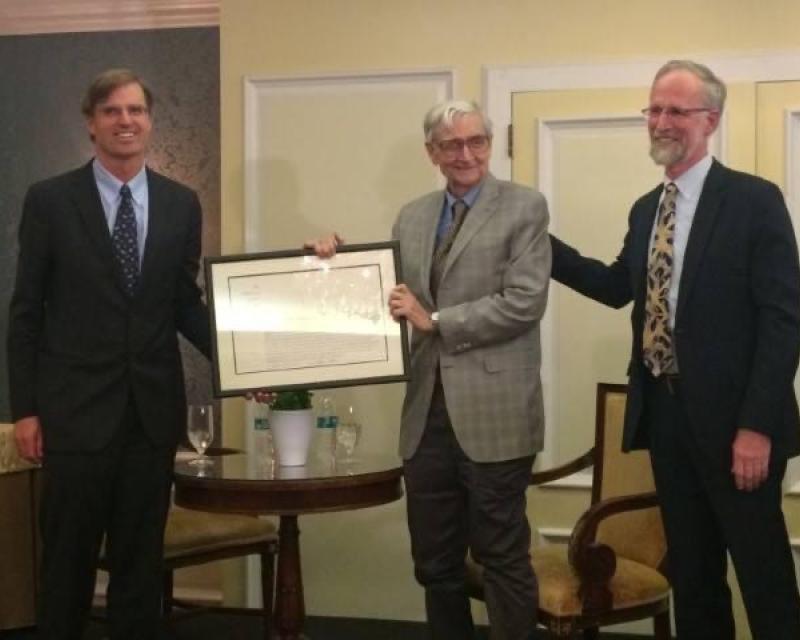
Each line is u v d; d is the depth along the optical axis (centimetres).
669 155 261
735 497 252
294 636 317
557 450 373
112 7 424
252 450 390
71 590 278
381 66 379
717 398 253
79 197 280
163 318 287
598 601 286
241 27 388
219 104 421
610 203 366
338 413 384
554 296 373
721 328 254
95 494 277
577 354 371
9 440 373
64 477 274
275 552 357
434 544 293
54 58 434
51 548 278
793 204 353
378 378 295
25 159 437
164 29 425
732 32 358
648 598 294
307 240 385
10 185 438
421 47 377
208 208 423
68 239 277
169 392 287
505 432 280
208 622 398
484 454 279
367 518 386
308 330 299
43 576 278
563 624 284
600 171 366
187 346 426
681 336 256
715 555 266
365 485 300
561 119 366
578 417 372
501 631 284
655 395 267
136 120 278
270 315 299
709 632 267
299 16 384
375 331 297
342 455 343
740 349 253
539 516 374
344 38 381
